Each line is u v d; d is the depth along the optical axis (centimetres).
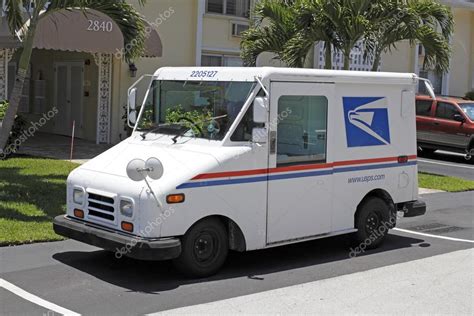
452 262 797
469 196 1374
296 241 762
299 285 684
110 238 663
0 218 908
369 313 600
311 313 595
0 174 1214
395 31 1444
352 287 681
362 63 2330
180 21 1912
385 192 866
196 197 666
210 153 693
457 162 1997
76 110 1970
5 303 604
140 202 646
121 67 1823
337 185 801
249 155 707
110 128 1833
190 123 744
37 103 2141
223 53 2028
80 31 1506
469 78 2872
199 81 761
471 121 1958
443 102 2038
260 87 711
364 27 1360
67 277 691
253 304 616
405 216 910
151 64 1873
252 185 711
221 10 2009
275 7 1498
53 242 839
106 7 1182
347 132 809
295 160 752
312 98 766
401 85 872
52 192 1085
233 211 698
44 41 1464
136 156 728
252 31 1555
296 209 757
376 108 843
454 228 1027
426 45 1473
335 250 848
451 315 599
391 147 866
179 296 634
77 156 1551
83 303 608
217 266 703
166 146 741
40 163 1381
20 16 1141
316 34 1394
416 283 700
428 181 1523
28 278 683
